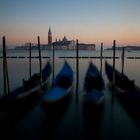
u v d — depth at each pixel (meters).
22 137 11.61
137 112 15.52
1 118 14.27
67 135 11.86
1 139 11.38
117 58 82.12
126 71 39.28
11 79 29.73
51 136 11.74
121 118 14.30
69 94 19.48
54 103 15.26
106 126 13.03
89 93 16.42
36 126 13.00
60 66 48.75
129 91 17.45
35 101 17.83
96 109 15.66
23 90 16.52
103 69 42.94
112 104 17.22
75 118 14.24
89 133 12.11
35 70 40.66
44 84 22.77
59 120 13.92
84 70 41.50
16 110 15.44
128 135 11.88
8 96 14.77
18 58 80.06
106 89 22.44
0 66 49.66
